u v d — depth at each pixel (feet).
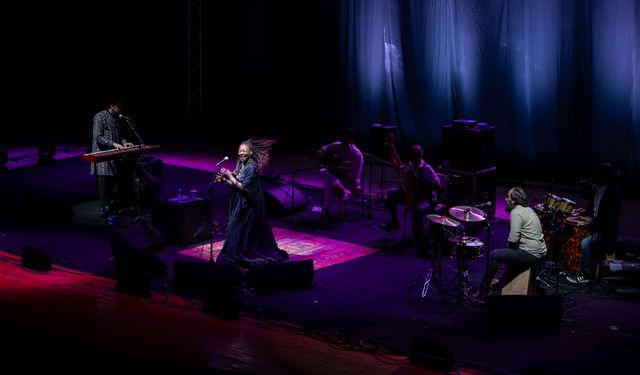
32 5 64.85
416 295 31.42
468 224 36.11
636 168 45.83
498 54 50.14
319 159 41.47
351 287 32.24
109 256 35.81
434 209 36.73
